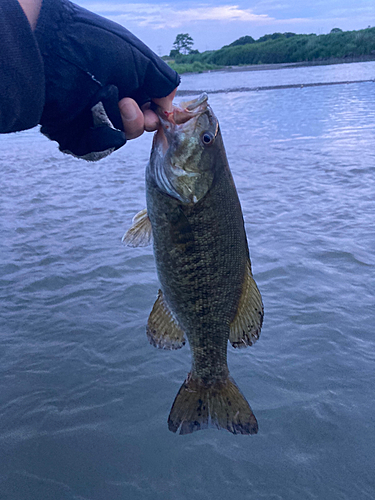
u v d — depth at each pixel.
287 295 0.79
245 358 0.64
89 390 0.60
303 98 3.92
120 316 0.77
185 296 0.40
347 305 0.75
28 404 0.58
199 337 0.42
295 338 0.68
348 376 0.59
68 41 0.29
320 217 1.15
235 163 1.81
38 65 0.28
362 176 1.49
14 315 0.78
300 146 2.06
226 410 0.43
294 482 0.45
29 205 1.40
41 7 0.28
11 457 0.50
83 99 0.30
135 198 1.43
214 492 0.45
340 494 0.44
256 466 0.47
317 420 0.53
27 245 1.08
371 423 0.52
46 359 0.66
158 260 0.40
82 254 1.01
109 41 0.30
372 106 3.14
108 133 0.31
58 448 0.51
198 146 0.37
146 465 0.48
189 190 0.37
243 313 0.42
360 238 1.00
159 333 0.43
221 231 0.39
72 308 0.79
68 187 1.60
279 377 0.60
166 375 0.62
